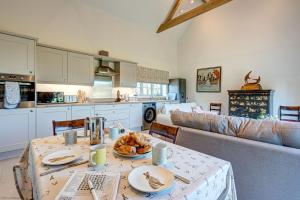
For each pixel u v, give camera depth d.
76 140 1.30
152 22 5.57
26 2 3.37
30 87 2.99
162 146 0.98
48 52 3.37
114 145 1.17
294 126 1.30
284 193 1.26
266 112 4.07
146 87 5.90
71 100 3.94
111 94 4.80
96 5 4.36
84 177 0.77
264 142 1.42
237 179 1.52
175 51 6.65
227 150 1.58
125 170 0.88
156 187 0.69
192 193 0.69
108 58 4.41
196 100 6.07
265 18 4.42
